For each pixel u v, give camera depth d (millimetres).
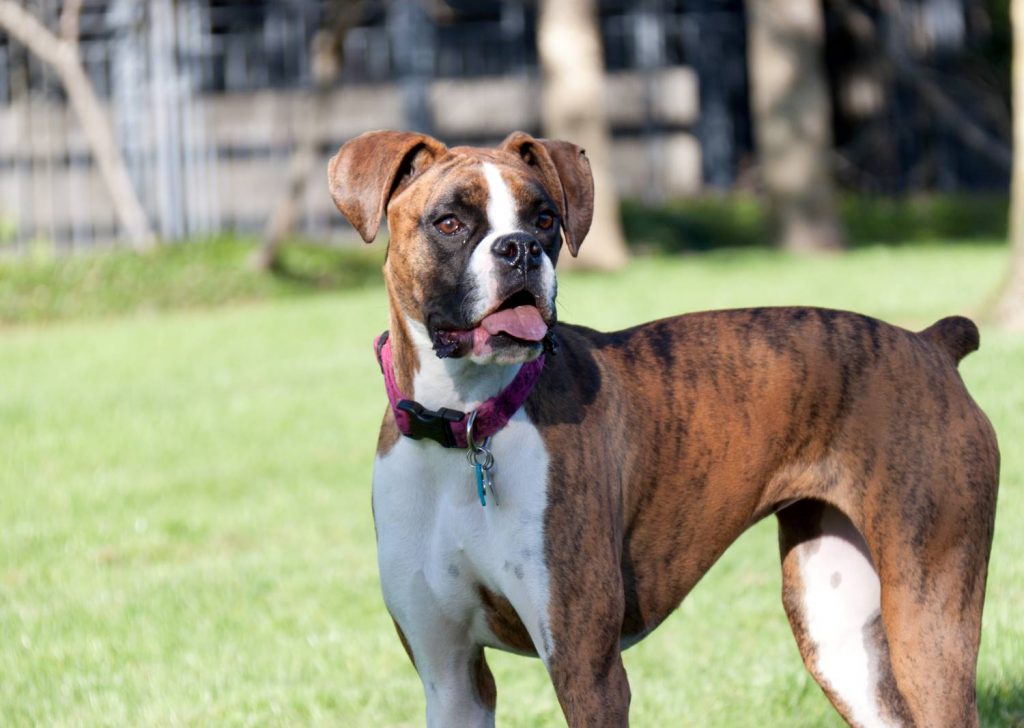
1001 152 32500
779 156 28031
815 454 5652
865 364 5625
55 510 11750
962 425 5527
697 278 22828
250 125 32000
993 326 15727
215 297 24656
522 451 5051
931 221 31688
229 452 13375
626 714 5074
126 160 30188
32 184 31359
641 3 32781
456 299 4906
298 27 32375
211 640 8539
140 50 29797
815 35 27922
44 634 8719
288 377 16688
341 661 8086
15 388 17078
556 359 5277
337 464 12695
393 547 5293
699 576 5707
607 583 5066
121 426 14617
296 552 10320
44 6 29703
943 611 5367
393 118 32438
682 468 5484
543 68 26375
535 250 4859
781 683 7289
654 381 5520
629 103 33156
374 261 27875
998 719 6633
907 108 35500
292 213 26297
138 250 26812
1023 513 9344
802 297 19453
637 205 31312
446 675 5473
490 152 5250
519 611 5121
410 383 5184
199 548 10625
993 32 34500
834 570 5977
